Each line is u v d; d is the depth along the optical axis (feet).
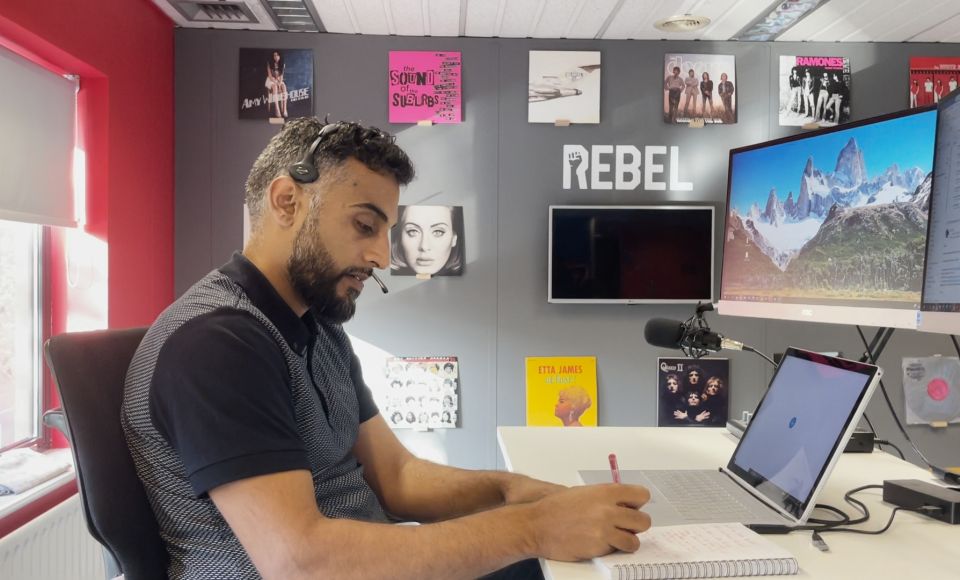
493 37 10.25
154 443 2.76
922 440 10.62
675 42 10.37
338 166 3.01
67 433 2.84
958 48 10.57
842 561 2.89
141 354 2.86
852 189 5.17
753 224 6.34
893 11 9.34
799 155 5.76
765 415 4.15
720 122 10.39
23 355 7.58
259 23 9.77
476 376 10.29
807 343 10.52
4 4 6.11
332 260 3.06
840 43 10.54
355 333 10.21
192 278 9.96
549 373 10.33
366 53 10.14
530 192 10.30
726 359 10.43
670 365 10.42
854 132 5.16
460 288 10.28
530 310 10.34
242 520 2.48
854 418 3.20
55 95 7.54
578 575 2.68
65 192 7.76
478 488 3.89
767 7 9.17
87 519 2.77
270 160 3.16
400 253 10.19
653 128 10.38
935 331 3.90
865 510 3.45
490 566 2.72
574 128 10.33
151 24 9.20
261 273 3.03
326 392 3.37
